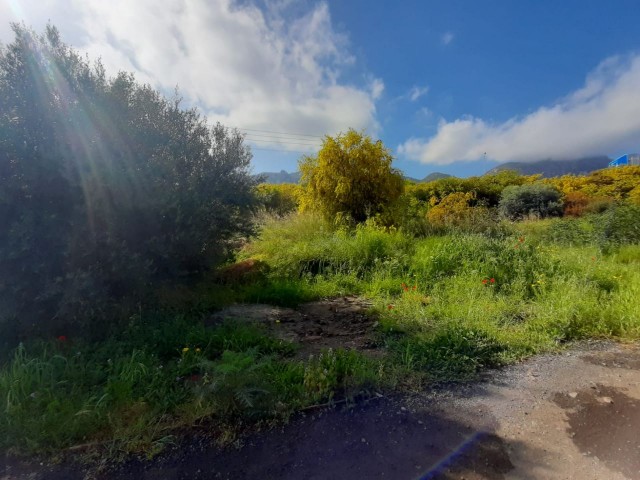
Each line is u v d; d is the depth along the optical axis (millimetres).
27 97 3615
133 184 3875
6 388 2586
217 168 5031
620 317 4312
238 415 2600
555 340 4004
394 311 4836
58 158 3428
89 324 3576
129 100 4371
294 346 3811
